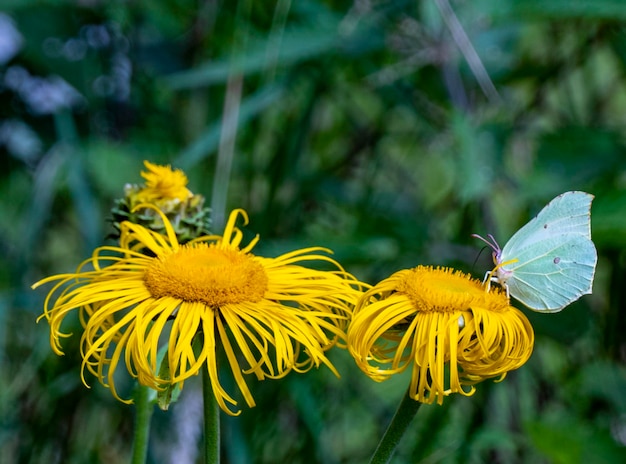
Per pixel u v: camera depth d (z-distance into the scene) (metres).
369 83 0.76
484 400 0.72
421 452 0.70
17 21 0.76
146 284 0.57
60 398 0.74
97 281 0.58
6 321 0.75
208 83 0.74
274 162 0.74
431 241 0.73
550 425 0.67
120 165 0.75
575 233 0.58
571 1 0.68
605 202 0.67
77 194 0.73
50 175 0.74
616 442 0.66
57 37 0.77
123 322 0.55
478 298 0.56
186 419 0.75
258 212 0.75
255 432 0.73
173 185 0.63
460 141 0.70
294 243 0.71
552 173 0.71
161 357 0.58
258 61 0.71
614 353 0.74
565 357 0.76
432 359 0.55
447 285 0.56
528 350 0.56
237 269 0.57
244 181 0.77
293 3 0.74
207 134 0.71
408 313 0.55
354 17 0.73
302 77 0.77
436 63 0.74
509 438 0.70
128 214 0.63
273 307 0.56
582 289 0.57
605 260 0.76
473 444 0.69
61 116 0.75
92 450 0.75
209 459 0.56
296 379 0.73
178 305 0.56
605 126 0.73
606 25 0.76
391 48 0.74
